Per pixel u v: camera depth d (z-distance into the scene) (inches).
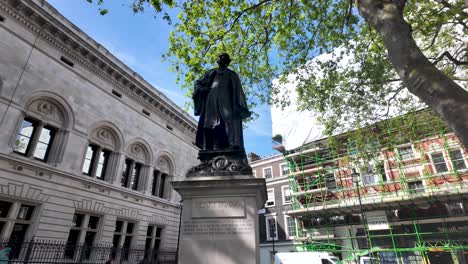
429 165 911.0
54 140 748.0
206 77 262.8
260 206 221.9
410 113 667.4
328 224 1075.9
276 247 1285.7
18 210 628.4
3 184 601.0
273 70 629.3
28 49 705.6
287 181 1393.9
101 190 836.0
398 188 938.1
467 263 771.4
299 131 1262.3
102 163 897.5
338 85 626.5
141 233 956.6
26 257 542.6
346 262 958.4
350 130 681.6
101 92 904.9
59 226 692.1
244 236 177.8
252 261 169.8
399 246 894.4
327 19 553.9
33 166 660.1
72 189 748.0
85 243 772.6
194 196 196.5
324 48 586.2
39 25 737.6
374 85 590.2
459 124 171.5
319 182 1114.1
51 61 758.5
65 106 773.3
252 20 549.3
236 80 258.7
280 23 548.7
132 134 1001.5
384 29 238.7
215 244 177.8
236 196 191.9
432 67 201.0
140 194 975.6
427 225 868.0
